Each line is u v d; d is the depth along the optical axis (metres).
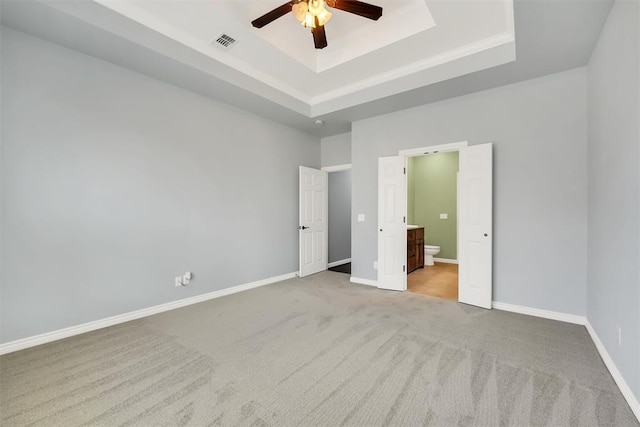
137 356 2.29
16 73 2.41
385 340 2.54
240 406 1.70
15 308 2.41
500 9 2.53
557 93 3.05
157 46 2.71
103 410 1.67
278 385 1.90
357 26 3.13
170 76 3.21
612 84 2.11
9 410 1.66
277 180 4.80
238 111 4.17
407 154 4.12
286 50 3.28
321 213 5.54
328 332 2.72
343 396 1.79
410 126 4.08
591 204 2.72
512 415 1.61
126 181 3.05
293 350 2.37
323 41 2.59
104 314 2.89
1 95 2.34
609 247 2.14
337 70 3.61
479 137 3.52
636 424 1.53
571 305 2.98
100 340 2.58
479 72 3.05
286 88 4.08
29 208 2.47
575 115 2.96
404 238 4.12
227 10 2.65
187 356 2.28
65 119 2.65
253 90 3.63
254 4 2.68
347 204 6.62
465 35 2.90
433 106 3.88
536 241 3.17
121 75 3.00
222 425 1.55
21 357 2.28
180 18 2.69
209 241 3.82
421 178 6.89
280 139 4.84
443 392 1.81
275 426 1.54
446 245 6.59
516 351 2.34
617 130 2.00
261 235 4.53
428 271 5.54
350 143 5.35
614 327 1.99
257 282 4.46
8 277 2.38
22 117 2.44
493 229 3.41
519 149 3.26
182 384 1.92
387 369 2.08
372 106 4.02
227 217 4.04
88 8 2.30
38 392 1.83
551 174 3.09
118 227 2.99
